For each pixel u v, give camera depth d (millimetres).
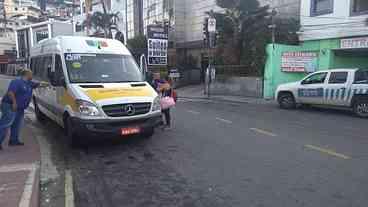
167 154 7949
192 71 33969
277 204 5129
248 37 24047
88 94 7973
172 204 5238
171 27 37344
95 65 9023
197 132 10336
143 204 5273
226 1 25453
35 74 12094
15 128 8352
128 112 8039
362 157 7469
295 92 16297
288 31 22391
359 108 13688
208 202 5266
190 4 36750
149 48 28469
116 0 47094
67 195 5598
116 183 6191
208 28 25172
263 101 20688
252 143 8883
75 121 7969
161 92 10727
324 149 8180
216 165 7055
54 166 7184
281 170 6656
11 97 7988
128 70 9312
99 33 44625
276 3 25781
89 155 7980
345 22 18891
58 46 9383
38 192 5551
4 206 4785
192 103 19859
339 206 5023
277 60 21984
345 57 20234
